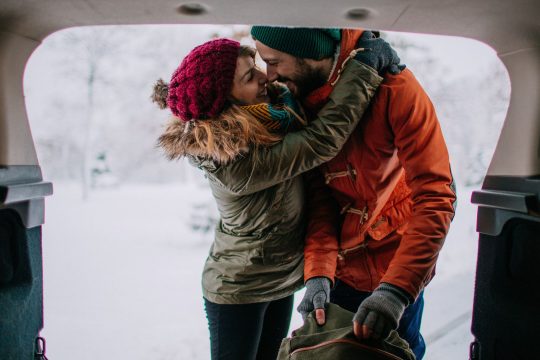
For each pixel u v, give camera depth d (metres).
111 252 10.02
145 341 4.73
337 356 1.36
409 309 1.82
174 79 1.63
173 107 1.63
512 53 1.70
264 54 1.58
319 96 1.62
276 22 1.47
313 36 1.51
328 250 1.78
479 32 1.62
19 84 1.67
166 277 7.79
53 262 9.02
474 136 15.62
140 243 11.02
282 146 1.56
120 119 33.25
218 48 1.59
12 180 1.58
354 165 1.68
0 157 1.56
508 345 1.66
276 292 1.87
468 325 4.45
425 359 3.72
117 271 8.24
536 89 1.65
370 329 1.35
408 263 1.46
